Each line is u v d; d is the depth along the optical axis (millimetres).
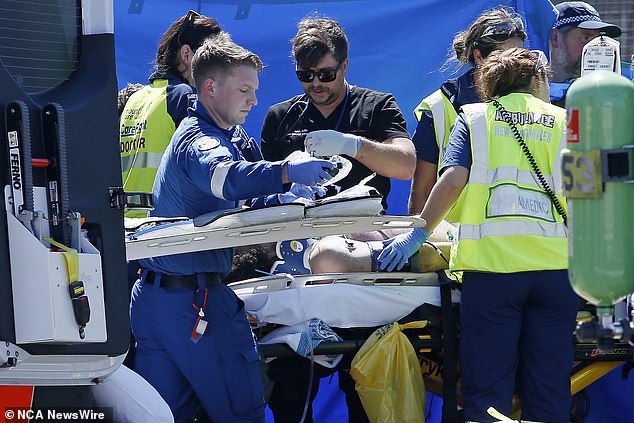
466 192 18234
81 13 13164
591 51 19953
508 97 18469
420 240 18750
